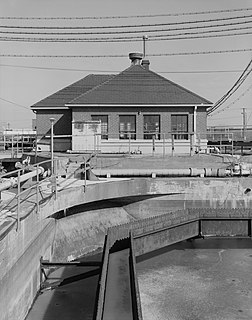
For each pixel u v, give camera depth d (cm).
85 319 917
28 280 939
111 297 657
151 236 1134
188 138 2506
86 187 1345
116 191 1501
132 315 591
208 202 1630
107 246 890
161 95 2562
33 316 930
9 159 2589
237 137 5347
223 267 1126
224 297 929
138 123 2503
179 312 851
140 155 2148
